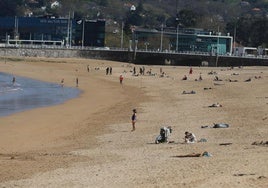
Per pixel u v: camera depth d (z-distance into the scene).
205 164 41.66
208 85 141.75
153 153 50.12
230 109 87.44
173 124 72.81
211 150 49.66
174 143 56.59
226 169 39.16
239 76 175.25
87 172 41.78
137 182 36.94
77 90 137.25
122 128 71.94
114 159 47.75
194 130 65.62
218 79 162.50
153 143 57.72
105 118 83.56
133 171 41.00
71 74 188.38
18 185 38.34
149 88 140.88
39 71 196.75
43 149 57.12
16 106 99.69
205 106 94.19
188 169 40.12
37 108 97.44
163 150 51.69
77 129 72.88
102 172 41.38
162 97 116.56
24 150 56.59
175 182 35.97
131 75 185.62
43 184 38.25
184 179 36.69
